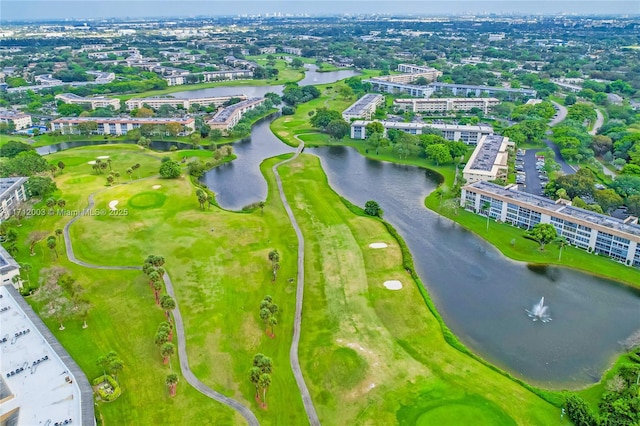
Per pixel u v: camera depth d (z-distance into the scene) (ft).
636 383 482.69
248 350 540.11
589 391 496.64
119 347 539.29
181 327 571.28
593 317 616.39
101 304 607.37
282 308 610.65
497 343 567.18
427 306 623.77
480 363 525.75
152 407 463.01
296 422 451.53
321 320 588.91
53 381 463.42
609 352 554.87
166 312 579.48
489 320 607.37
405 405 465.47
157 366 513.04
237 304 613.11
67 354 500.74
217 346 542.98
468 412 455.63
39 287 638.12
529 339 574.56
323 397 479.41
